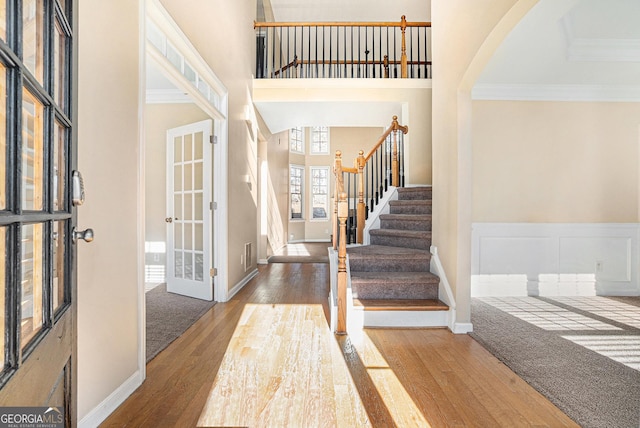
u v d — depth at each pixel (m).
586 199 4.02
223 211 3.55
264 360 2.15
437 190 3.14
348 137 10.27
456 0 2.70
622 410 1.63
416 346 2.40
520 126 4.02
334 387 1.84
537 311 3.32
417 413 1.61
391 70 7.61
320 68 7.71
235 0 3.88
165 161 4.71
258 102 4.88
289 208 9.65
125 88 1.75
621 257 4.02
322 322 2.89
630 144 4.02
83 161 1.45
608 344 2.46
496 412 1.62
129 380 1.76
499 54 3.20
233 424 1.52
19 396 0.61
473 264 4.03
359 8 6.52
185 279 3.83
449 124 2.85
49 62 0.79
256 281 4.61
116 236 1.68
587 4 2.72
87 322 1.47
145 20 1.94
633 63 3.33
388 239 3.81
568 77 3.71
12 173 0.60
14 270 0.61
